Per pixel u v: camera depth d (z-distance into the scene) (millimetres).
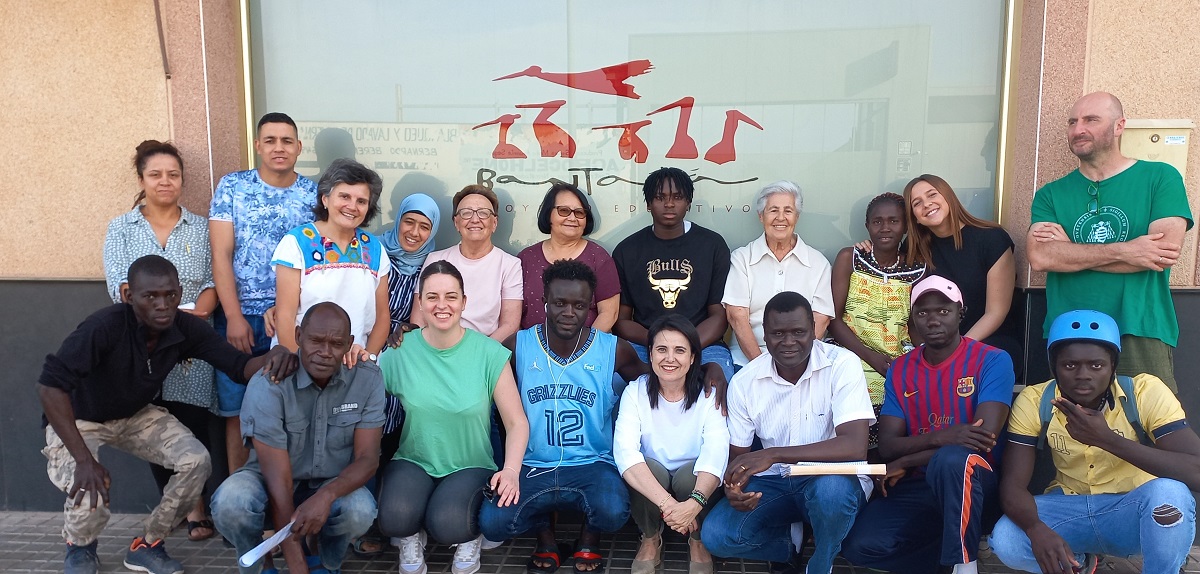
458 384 2977
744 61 3852
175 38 3607
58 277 3688
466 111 3965
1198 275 3418
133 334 2828
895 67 3791
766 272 3578
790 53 3828
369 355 2924
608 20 3879
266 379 2766
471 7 3908
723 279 3646
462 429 3000
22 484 3764
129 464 3725
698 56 3865
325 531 2814
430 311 2885
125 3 3586
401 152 3998
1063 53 3430
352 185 3148
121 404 2920
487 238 3602
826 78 3828
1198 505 3354
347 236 3264
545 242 3711
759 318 3600
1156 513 2480
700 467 2871
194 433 3500
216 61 3697
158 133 3662
